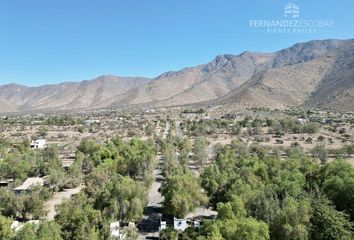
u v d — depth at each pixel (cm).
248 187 7088
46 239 5047
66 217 5828
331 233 5497
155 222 7431
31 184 9038
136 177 11238
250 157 11138
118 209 6662
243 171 8575
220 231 5047
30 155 12750
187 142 16288
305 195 6775
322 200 6384
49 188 9250
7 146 16500
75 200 6825
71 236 5497
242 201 6244
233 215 5684
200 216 7700
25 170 10850
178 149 16138
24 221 7094
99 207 6719
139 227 7131
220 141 18588
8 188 8681
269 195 6669
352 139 17450
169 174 9825
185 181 7619
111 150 13100
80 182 10669
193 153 14375
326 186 7581
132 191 7175
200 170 11706
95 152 12925
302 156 11875
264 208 6028
